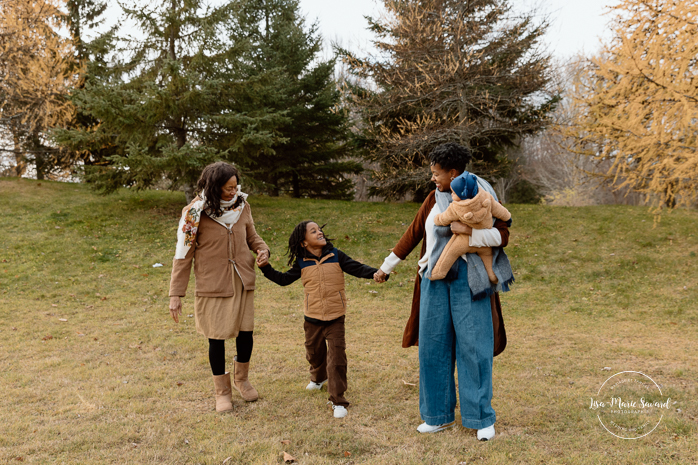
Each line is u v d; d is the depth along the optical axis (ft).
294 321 19.49
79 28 57.06
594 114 22.74
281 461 7.46
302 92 54.49
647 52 19.62
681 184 21.31
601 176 25.48
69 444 7.90
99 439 8.13
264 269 10.36
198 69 38.32
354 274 10.03
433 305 8.50
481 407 8.16
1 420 8.97
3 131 50.44
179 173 37.09
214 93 38.24
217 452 7.66
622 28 20.61
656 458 7.24
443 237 8.29
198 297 9.77
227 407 9.66
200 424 8.91
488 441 8.04
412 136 39.68
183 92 36.45
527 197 94.53
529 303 23.27
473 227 7.98
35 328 17.26
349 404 9.81
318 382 11.03
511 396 10.47
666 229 33.71
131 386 11.14
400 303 23.31
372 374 12.26
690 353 14.48
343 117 52.90
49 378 11.70
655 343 16.06
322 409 9.80
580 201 85.51
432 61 37.68
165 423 8.93
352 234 35.76
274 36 55.26
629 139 20.89
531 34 37.81
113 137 38.45
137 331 17.06
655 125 19.83
